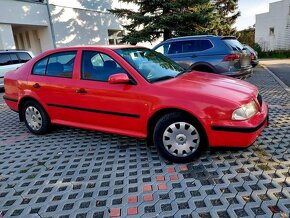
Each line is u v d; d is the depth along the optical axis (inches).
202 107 135.9
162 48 342.3
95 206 115.3
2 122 254.2
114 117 162.4
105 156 163.2
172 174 137.3
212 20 661.9
